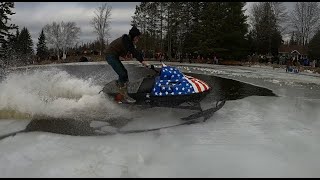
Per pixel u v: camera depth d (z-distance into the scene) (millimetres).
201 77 18453
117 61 8289
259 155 5449
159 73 8328
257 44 60719
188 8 54969
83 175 4641
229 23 44531
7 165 4961
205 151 5582
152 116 7887
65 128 6805
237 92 12172
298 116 8156
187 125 7156
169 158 5262
